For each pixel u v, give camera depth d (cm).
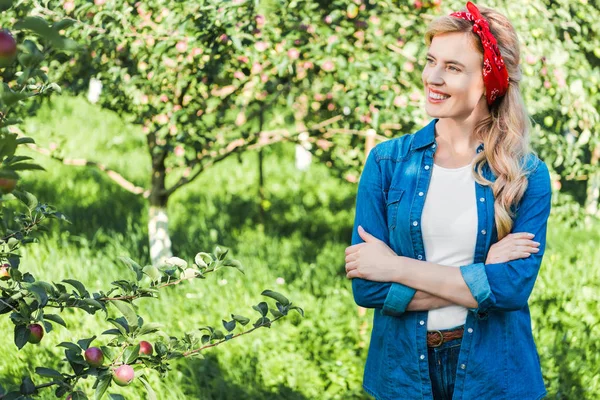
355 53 431
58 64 414
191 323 397
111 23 388
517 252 192
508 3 409
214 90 446
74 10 399
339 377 357
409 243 199
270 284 475
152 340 372
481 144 200
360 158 501
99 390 185
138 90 409
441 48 193
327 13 441
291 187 789
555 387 343
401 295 194
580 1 440
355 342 394
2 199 176
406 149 204
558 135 462
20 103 330
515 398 199
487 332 196
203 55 395
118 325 191
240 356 369
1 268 194
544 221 197
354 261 201
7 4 145
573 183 680
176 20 400
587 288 450
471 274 190
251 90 445
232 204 702
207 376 347
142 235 576
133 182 764
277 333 393
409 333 198
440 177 199
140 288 203
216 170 823
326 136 493
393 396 203
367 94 429
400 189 201
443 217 196
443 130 202
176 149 434
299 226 659
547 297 442
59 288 189
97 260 489
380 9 442
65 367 335
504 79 193
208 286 448
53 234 536
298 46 421
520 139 196
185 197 726
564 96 429
